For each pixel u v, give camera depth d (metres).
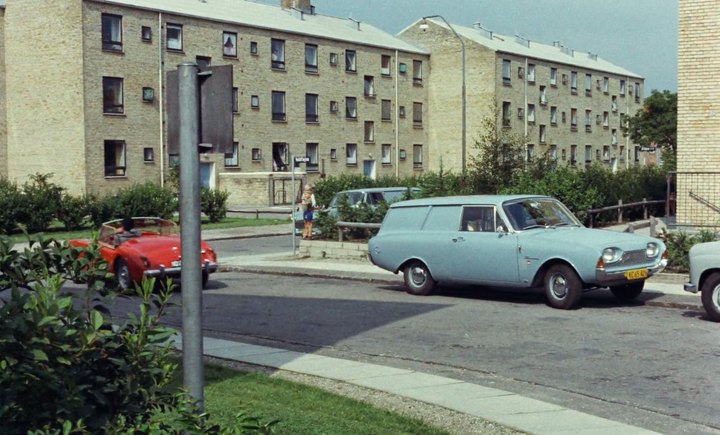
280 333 13.00
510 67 66.62
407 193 25.97
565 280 14.47
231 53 54.12
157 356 4.92
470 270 15.76
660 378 9.49
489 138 25.86
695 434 7.45
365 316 14.36
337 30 63.59
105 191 47.66
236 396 8.77
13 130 49.38
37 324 4.29
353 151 62.47
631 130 56.62
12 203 35.12
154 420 4.45
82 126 46.62
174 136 5.50
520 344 11.60
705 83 22.73
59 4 47.12
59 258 5.09
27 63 48.53
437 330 12.84
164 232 19.34
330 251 24.17
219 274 21.97
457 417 7.95
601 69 78.88
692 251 13.23
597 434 7.31
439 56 67.12
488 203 15.71
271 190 53.97
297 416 7.83
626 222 29.02
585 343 11.55
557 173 24.61
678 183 23.12
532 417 7.91
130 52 48.62
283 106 57.66
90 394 4.57
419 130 67.06
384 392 9.01
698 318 13.45
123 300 16.75
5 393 4.27
